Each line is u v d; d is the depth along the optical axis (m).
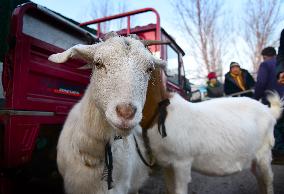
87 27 1.28
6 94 0.57
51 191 0.76
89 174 0.49
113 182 0.51
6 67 0.57
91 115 0.47
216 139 0.74
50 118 0.67
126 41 0.44
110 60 0.41
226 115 0.79
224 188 0.99
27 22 0.61
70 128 0.52
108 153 0.48
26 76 0.59
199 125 0.72
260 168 0.85
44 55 0.66
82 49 0.46
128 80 0.40
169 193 0.72
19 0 0.81
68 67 0.74
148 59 0.43
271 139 0.86
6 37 0.65
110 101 0.40
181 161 0.69
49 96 0.67
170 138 0.67
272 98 0.93
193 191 0.95
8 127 0.55
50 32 0.69
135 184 0.64
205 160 0.73
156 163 0.71
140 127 0.66
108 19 1.19
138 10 1.16
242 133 0.78
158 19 1.18
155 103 0.65
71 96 0.77
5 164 0.55
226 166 0.76
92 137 0.47
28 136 0.60
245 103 0.85
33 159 0.67
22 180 0.67
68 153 0.51
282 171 1.10
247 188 0.98
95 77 0.44
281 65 0.77
